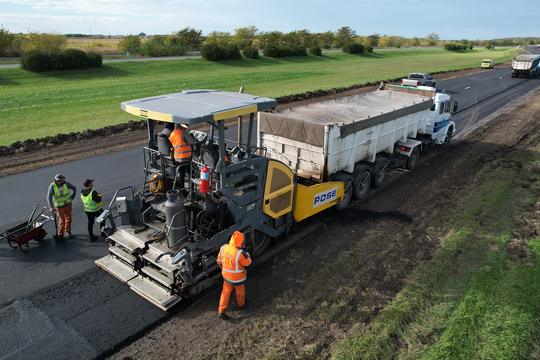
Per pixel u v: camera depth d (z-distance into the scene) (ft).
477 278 19.88
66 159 40.09
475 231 25.71
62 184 23.29
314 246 24.07
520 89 98.63
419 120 37.76
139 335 16.24
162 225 19.88
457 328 16.26
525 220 26.96
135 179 34.83
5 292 18.99
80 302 18.35
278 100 73.46
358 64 169.07
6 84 86.43
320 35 277.03
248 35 221.66
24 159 39.65
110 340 15.85
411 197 32.14
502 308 17.61
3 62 112.78
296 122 26.76
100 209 23.93
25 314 17.40
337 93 86.02
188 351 15.29
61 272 20.85
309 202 24.39
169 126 19.76
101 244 24.06
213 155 18.13
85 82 95.09
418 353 15.12
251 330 16.51
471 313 17.19
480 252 22.98
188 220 20.02
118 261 21.04
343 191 28.04
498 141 50.08
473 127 58.70
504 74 135.85
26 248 23.29
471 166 39.99
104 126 52.29
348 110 31.01
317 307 18.03
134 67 119.96
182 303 18.54
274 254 22.99
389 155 35.40
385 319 16.87
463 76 128.88
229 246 16.66
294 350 15.25
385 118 30.71
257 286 19.76
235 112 17.54
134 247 19.51
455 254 22.70
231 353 15.11
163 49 161.07
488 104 77.87
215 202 19.08
